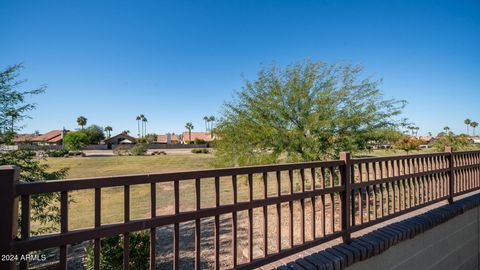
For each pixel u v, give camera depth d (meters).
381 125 7.12
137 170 21.58
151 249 1.90
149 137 81.88
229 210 2.28
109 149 59.16
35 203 5.42
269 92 7.45
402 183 3.91
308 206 7.03
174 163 26.89
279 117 7.44
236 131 7.53
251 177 2.46
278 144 7.28
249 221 2.41
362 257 2.92
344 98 7.27
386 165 3.67
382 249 3.12
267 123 7.42
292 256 2.88
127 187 1.85
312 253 2.91
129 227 1.81
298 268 2.60
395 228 3.57
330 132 7.07
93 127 70.25
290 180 2.73
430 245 3.93
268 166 2.57
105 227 1.73
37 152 5.85
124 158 32.91
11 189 1.45
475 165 5.41
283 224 5.46
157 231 5.91
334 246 3.05
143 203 10.01
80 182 1.67
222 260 4.11
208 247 4.75
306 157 7.10
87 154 42.00
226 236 5.23
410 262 3.58
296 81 7.45
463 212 4.56
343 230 3.09
